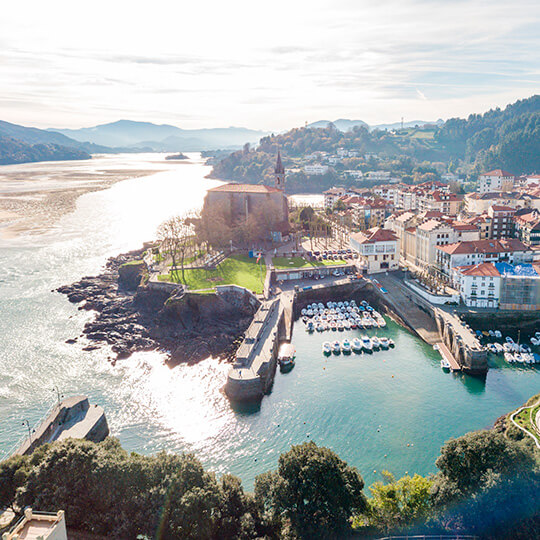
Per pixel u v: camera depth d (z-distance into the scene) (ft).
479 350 462.19
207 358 504.02
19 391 438.40
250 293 613.11
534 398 406.82
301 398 428.97
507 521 234.17
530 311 558.15
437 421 391.86
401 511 255.70
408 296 640.17
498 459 250.57
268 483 257.34
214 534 238.48
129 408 415.23
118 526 234.79
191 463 253.44
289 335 545.44
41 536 173.37
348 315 611.47
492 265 587.68
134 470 248.11
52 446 270.46
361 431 380.78
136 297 649.20
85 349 524.11
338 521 240.32
